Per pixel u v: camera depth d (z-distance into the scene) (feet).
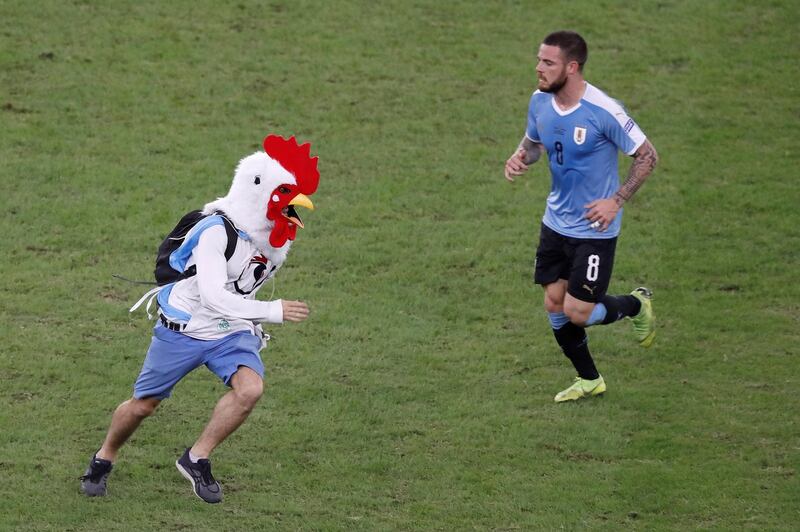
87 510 79.20
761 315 114.83
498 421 94.99
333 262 122.83
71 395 95.25
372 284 118.93
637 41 175.63
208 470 77.46
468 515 81.25
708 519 81.30
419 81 163.12
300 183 76.59
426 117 155.12
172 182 135.54
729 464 88.69
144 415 79.51
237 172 77.30
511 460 88.99
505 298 117.29
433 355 106.01
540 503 82.99
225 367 77.20
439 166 144.46
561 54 89.15
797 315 114.83
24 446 87.15
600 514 81.76
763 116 158.71
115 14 173.58
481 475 86.74
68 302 110.93
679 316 114.62
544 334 111.04
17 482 82.28
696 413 96.78
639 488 85.15
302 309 75.46
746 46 175.94
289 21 176.14
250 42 169.37
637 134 90.02
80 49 163.63
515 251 126.82
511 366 104.83
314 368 102.68
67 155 140.15
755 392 100.27
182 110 152.15
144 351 103.30
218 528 78.13
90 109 150.51
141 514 79.20
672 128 154.92
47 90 153.69
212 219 76.07
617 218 93.50
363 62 166.50
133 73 159.22
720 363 105.70
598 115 89.97
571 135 90.84
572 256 94.17
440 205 136.05
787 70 169.89
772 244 129.39
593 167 91.76
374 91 160.04
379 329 110.22
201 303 76.95
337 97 157.99
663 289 119.85
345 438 91.56
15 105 149.79
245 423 93.15
